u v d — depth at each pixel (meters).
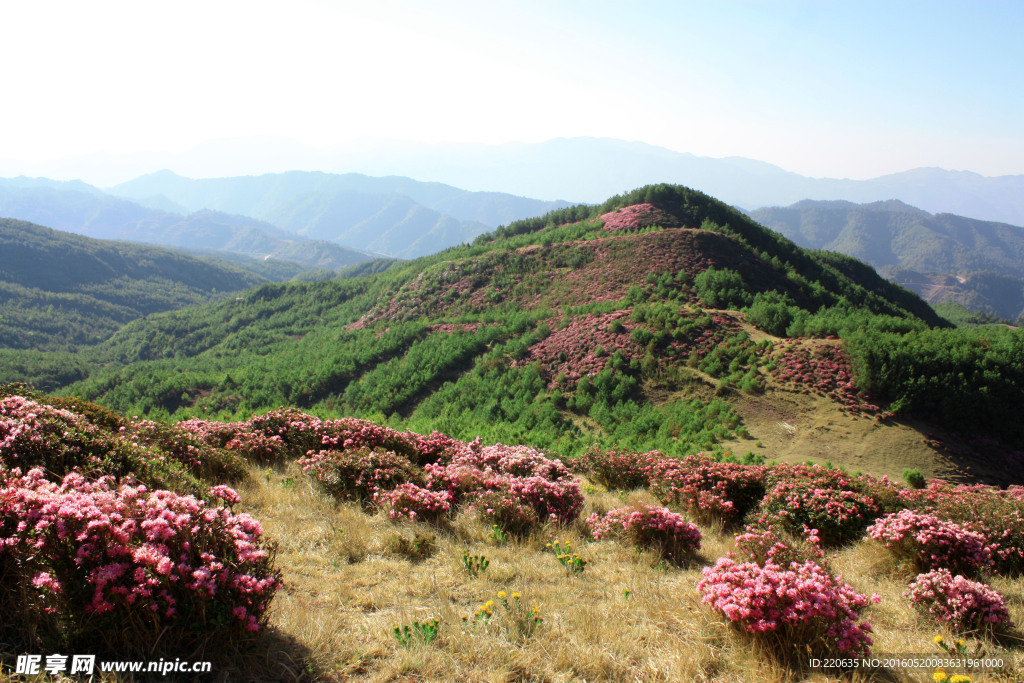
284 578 5.44
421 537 6.93
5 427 6.42
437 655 4.27
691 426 29.42
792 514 9.74
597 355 40.28
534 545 7.65
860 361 29.69
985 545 7.57
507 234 93.00
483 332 52.00
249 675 3.77
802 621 4.64
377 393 48.50
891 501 10.32
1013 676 4.54
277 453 11.43
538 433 32.06
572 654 4.43
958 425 26.45
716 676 4.37
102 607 3.55
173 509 4.38
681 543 7.79
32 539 3.72
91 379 80.44
